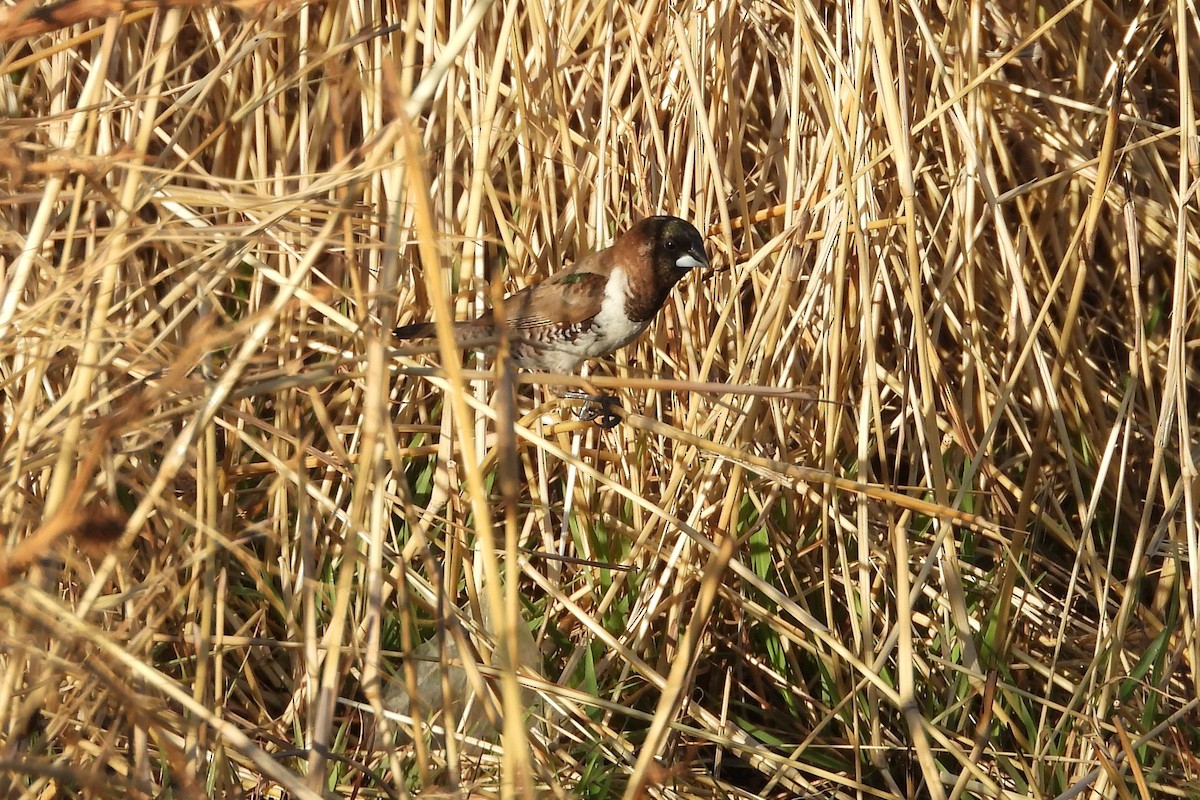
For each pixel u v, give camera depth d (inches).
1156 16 296.7
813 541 256.5
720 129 252.4
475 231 202.2
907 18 271.0
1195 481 246.7
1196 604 212.8
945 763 227.1
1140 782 189.2
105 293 153.5
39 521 175.3
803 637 236.5
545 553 227.9
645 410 254.5
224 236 168.7
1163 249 297.3
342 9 233.3
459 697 218.1
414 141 124.2
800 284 256.7
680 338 261.1
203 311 216.5
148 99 163.9
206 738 169.5
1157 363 293.9
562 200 260.2
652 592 236.4
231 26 239.6
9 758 140.1
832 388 229.5
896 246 252.7
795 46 231.8
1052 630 252.2
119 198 174.1
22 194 175.6
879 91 227.5
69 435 146.0
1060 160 293.6
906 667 201.6
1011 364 258.8
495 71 200.5
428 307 245.0
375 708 158.1
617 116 248.4
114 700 165.5
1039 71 293.9
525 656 226.5
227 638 195.2
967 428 252.4
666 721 140.6
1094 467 277.7
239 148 254.7
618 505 253.6
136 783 161.8
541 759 204.2
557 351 238.5
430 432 252.1
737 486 226.7
